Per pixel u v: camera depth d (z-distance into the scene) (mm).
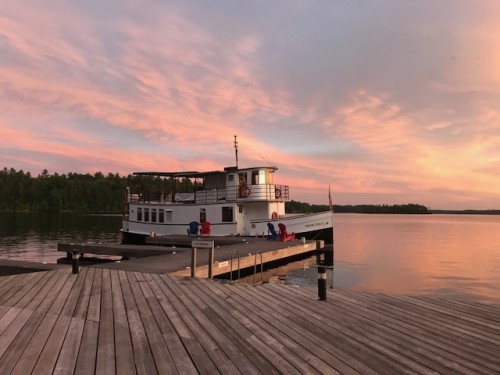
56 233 53938
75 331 6730
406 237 59969
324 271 9398
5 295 9664
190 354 5758
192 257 13750
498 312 8359
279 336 6676
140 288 10680
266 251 21859
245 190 32219
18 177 148875
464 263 30906
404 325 7410
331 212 31328
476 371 5352
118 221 88062
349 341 6480
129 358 5555
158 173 35875
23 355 5539
